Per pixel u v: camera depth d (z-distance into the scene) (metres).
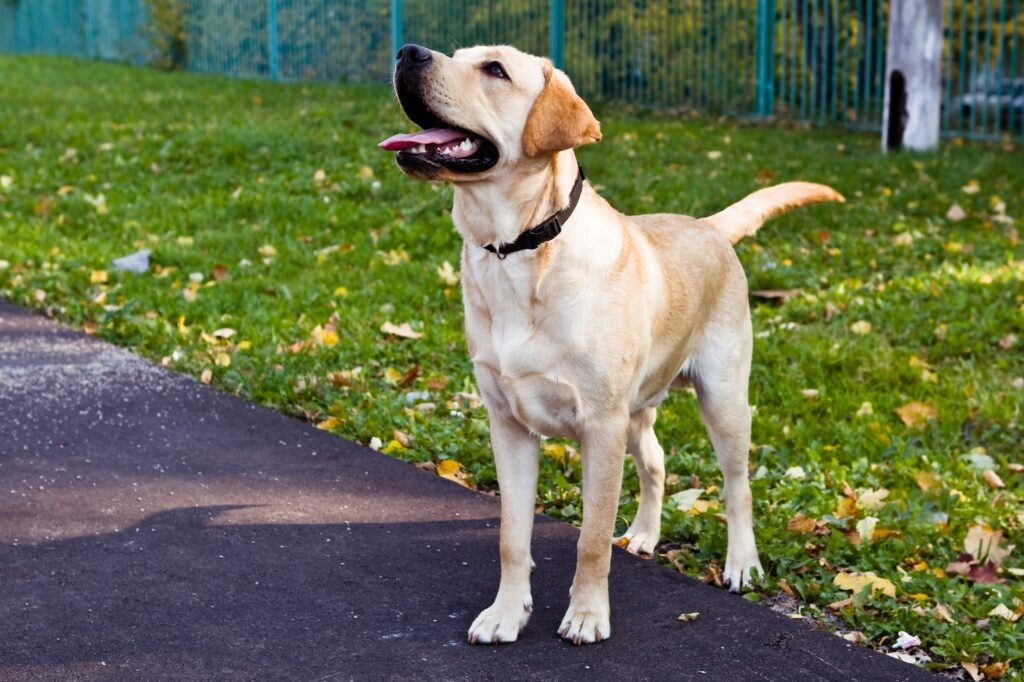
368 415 5.78
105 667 3.53
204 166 11.58
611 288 3.71
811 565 4.42
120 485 4.94
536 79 3.64
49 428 5.55
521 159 3.59
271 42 20.39
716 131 14.02
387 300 7.62
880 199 10.04
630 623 3.90
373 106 14.82
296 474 5.12
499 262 3.64
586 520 3.78
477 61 3.59
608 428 3.73
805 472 5.29
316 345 6.75
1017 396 6.08
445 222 9.28
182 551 4.34
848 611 4.01
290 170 11.22
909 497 5.01
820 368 6.46
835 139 13.75
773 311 7.38
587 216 3.71
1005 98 15.11
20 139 12.77
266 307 7.45
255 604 3.96
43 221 9.56
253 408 5.91
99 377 6.27
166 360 6.59
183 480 5.02
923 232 9.07
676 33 16.19
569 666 3.61
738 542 4.31
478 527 4.65
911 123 12.61
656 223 4.38
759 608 4.02
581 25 16.98
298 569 4.24
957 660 3.75
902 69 12.53
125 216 9.72
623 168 11.21
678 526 4.68
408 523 4.67
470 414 5.90
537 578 4.24
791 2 15.25
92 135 12.88
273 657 3.62
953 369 6.53
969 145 13.48
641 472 4.57
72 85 18.20
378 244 8.88
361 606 3.98
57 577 4.10
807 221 9.28
